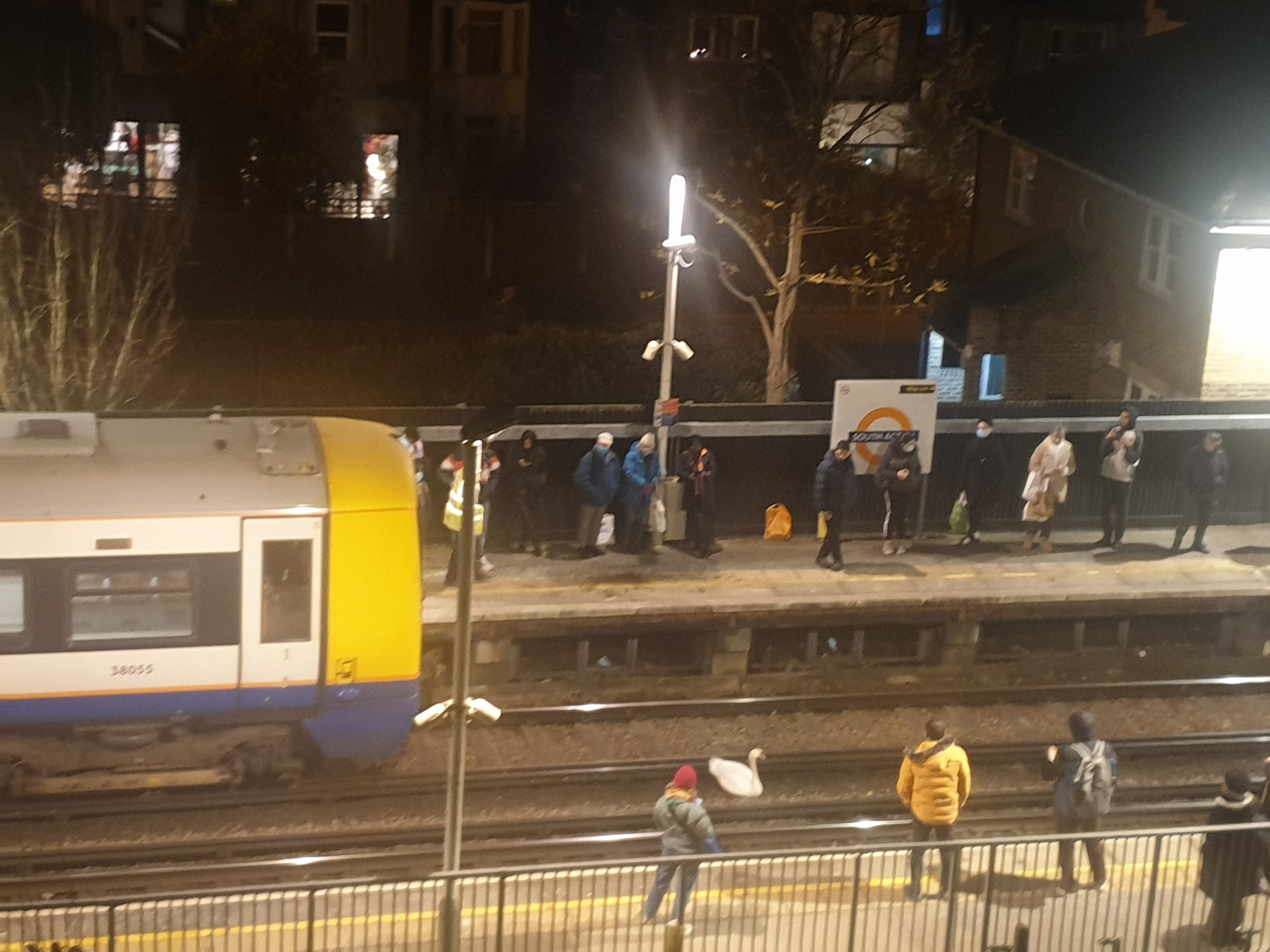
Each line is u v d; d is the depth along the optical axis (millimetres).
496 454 19172
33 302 24922
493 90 40844
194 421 15570
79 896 12961
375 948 11734
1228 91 27156
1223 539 21672
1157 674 19609
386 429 15812
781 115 35156
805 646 19547
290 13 39219
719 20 37406
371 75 39906
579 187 36250
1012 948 10992
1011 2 48844
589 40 41906
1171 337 25188
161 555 13797
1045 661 19625
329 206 35344
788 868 13195
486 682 17828
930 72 39969
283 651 14250
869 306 35531
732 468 20828
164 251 28156
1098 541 21453
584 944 11594
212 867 13047
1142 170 25844
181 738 14477
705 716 17562
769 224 27344
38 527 13484
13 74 33062
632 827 14828
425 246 33844
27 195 28766
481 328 32719
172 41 39250
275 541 14070
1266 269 23969
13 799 14633
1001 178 32281
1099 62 32250
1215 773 16844
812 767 16438
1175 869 12281
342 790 15125
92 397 22641
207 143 34062
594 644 19328
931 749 12125
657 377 31094
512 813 15180
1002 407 21375
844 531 21312
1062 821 12422
